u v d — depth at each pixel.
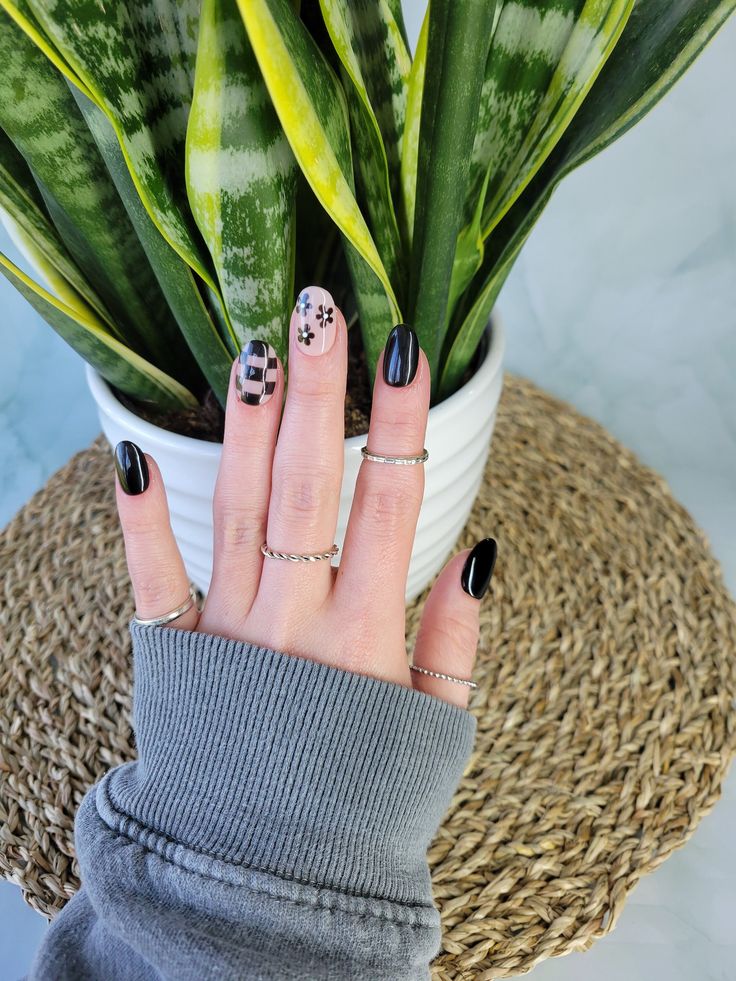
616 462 0.39
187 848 0.19
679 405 0.45
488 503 0.37
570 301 0.45
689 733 0.29
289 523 0.20
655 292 0.43
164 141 0.19
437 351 0.23
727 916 0.29
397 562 0.21
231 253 0.19
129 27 0.18
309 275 0.26
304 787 0.19
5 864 0.26
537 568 0.34
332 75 0.18
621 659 0.31
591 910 0.25
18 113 0.19
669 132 0.40
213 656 0.20
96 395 0.24
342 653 0.20
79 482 0.38
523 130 0.22
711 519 0.40
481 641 0.32
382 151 0.19
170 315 0.25
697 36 0.17
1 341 0.45
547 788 0.28
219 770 0.19
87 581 0.34
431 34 0.17
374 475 0.20
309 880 0.18
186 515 0.24
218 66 0.16
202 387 0.27
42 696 0.30
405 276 0.23
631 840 0.27
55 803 0.27
